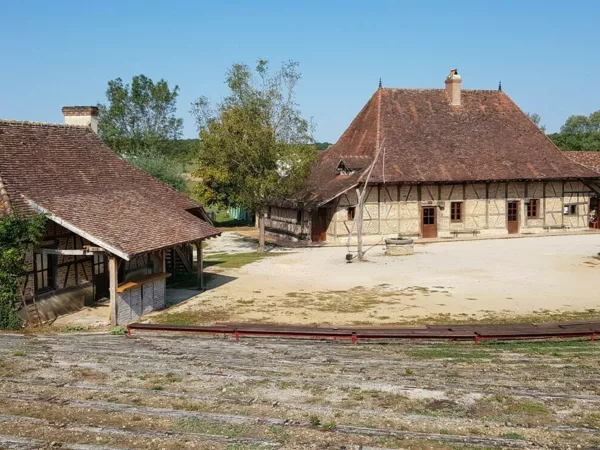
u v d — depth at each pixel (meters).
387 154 33.12
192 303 17.94
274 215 37.41
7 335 13.38
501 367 9.77
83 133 20.83
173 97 55.12
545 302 17.36
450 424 6.86
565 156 36.69
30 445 6.23
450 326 13.45
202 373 9.09
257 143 27.53
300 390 8.16
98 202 17.02
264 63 28.80
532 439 6.42
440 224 33.44
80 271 17.12
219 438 6.43
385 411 7.30
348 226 32.22
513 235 34.44
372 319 15.59
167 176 39.56
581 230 36.09
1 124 17.52
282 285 20.67
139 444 6.29
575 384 8.53
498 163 34.56
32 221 14.42
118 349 11.23
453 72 37.03
